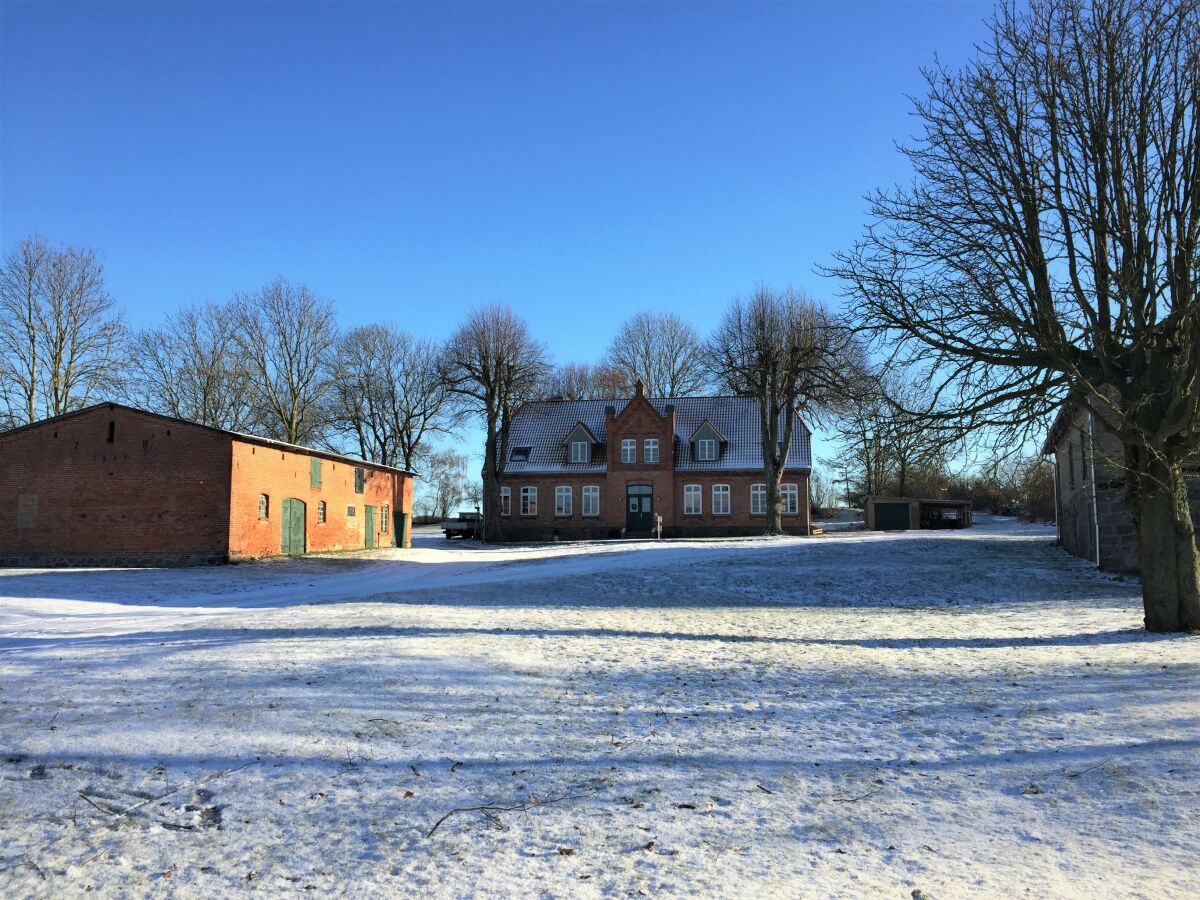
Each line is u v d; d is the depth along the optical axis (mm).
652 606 19688
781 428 58688
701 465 57969
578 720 8352
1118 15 12852
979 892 4539
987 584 23188
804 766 6902
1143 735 7406
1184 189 12273
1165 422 12859
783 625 16547
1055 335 13133
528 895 4547
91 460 33375
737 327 50688
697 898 4496
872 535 43875
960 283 13711
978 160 14070
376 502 48250
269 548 35750
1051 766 6727
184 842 5293
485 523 58000
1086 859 4957
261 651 11617
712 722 8375
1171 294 12508
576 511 58469
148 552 32719
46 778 6375
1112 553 24172
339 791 6176
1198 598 13594
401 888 4652
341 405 65062
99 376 47938
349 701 8703
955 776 6598
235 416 57688
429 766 6773
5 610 19578
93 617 18453
